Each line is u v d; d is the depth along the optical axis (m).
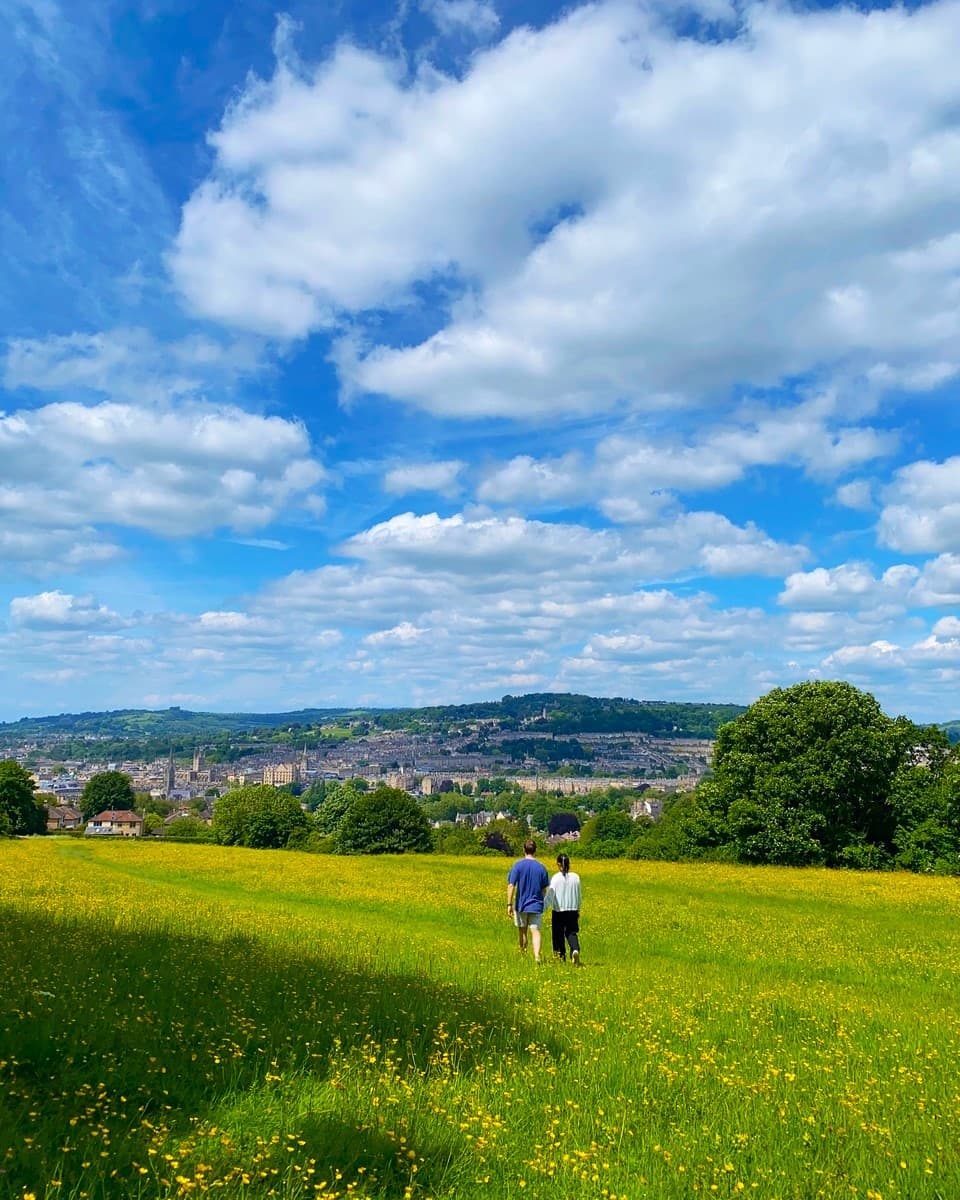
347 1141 6.51
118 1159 5.78
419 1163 6.25
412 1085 7.89
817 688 65.75
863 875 48.16
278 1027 9.67
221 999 10.97
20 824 121.31
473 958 17.25
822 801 62.16
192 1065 8.12
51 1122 6.25
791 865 61.28
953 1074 9.35
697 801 68.12
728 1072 9.05
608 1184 6.00
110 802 190.25
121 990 11.05
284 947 16.66
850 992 15.66
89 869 42.56
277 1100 7.34
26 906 21.64
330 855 63.59
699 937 23.17
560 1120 7.27
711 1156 6.63
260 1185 5.66
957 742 68.56
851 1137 7.23
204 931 18.66
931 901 34.22
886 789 63.62
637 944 21.70
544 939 22.27
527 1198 5.80
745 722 67.12
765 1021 12.14
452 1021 10.63
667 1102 8.02
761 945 21.80
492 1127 6.92
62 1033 8.46
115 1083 7.42
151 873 41.25
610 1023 11.41
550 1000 12.67
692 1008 12.84
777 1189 6.08
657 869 51.06
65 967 12.08
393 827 102.62
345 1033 9.64
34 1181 5.29
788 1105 8.00
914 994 15.81
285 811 129.25
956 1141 7.17
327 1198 5.39
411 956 16.81
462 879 42.03
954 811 59.56
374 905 29.61
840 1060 9.92
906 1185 6.24
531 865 18.61
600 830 121.88
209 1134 6.40
